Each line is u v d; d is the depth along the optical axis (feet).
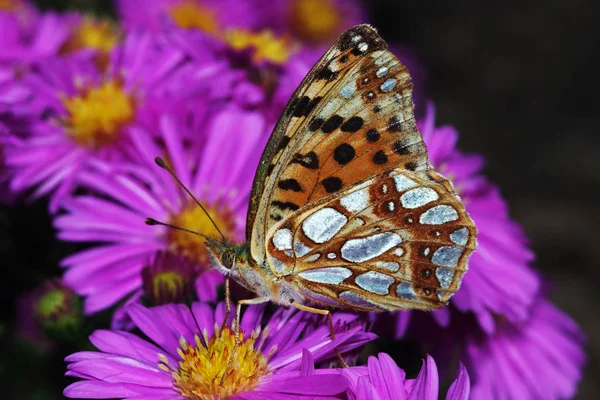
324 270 0.65
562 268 1.41
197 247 0.71
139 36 0.76
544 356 0.73
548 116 1.67
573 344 0.74
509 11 1.83
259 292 0.66
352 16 1.08
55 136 0.73
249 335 0.66
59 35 0.78
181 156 0.71
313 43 1.03
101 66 0.77
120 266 0.69
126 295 0.70
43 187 0.72
